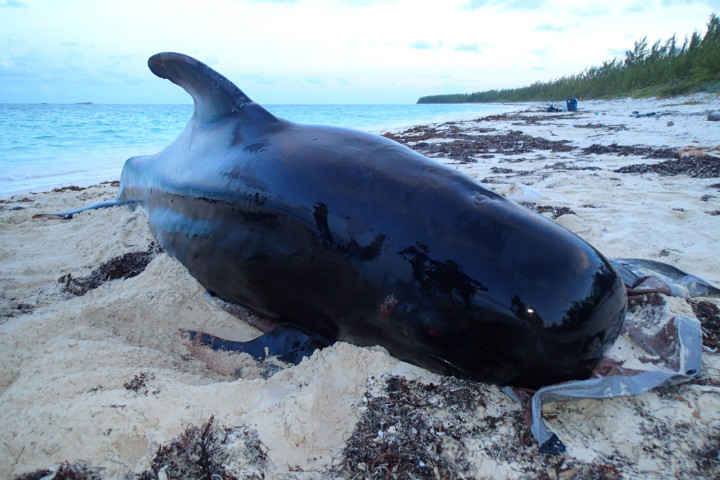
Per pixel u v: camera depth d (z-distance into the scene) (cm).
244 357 321
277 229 314
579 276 239
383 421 238
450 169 299
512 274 242
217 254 364
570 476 209
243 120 391
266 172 328
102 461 221
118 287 420
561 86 6066
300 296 316
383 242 272
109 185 888
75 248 526
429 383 264
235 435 230
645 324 293
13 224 616
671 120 1678
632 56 4478
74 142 1717
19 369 291
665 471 209
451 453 222
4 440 226
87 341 326
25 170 1112
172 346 346
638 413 240
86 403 248
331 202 293
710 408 241
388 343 284
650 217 550
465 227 260
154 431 233
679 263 414
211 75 411
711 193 651
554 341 236
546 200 646
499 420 240
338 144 332
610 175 803
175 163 456
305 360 294
